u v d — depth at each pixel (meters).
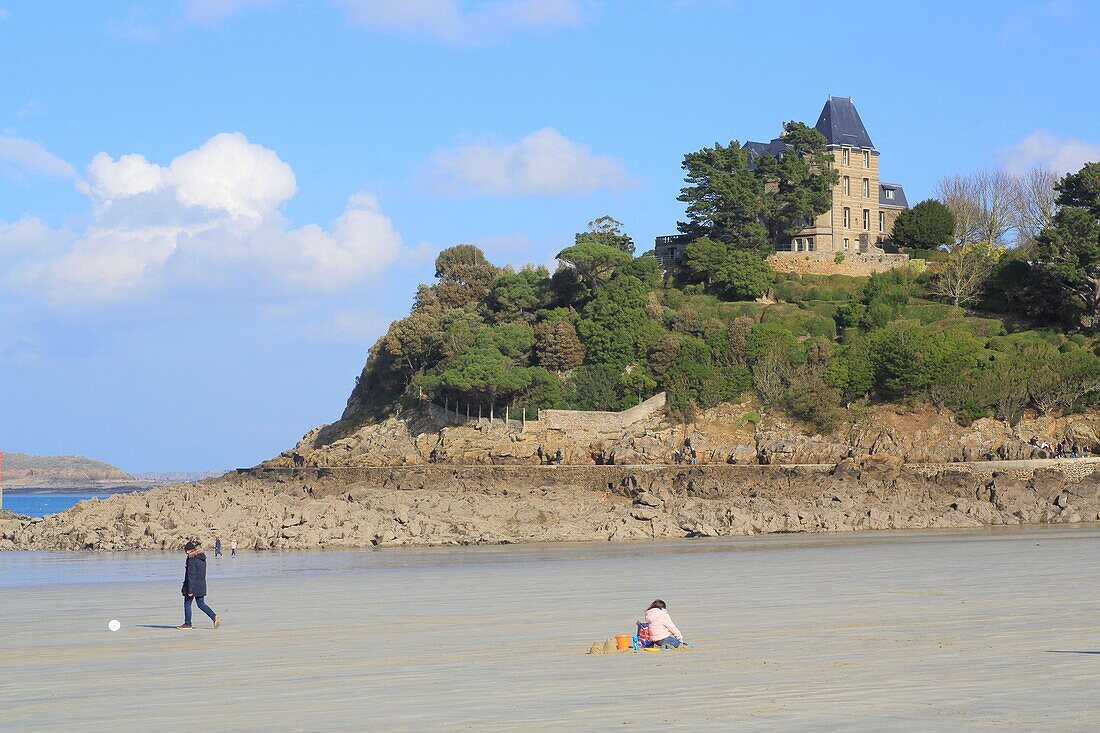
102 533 91.75
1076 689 23.88
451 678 27.41
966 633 32.91
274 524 90.38
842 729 20.64
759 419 126.56
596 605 43.84
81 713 24.12
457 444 126.44
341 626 39.19
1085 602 40.34
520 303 149.62
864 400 127.69
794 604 42.09
